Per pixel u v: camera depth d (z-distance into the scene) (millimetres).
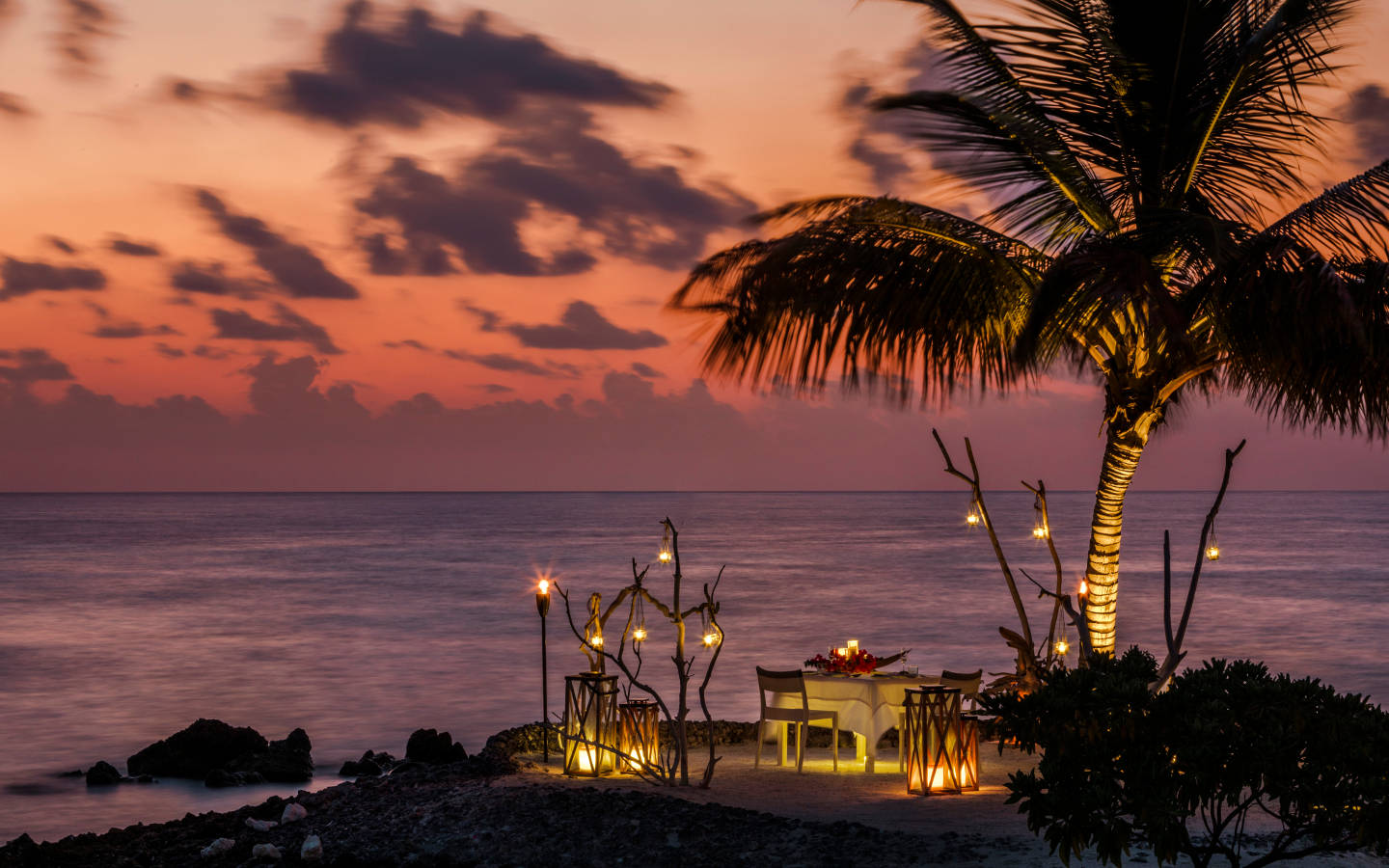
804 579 55281
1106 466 10984
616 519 185875
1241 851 7352
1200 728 5195
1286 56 9750
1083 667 5879
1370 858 7137
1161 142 10500
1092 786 5289
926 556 77000
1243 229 9500
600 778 10289
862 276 10094
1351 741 5117
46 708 21609
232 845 8688
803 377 10578
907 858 7219
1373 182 9141
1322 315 8578
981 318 10188
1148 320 9766
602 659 10828
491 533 124625
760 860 7281
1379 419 9992
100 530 138500
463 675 25312
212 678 25109
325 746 17922
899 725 10969
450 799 9219
